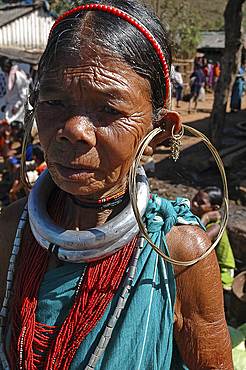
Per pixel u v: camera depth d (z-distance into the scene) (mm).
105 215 877
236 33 6875
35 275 883
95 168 707
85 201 868
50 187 967
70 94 685
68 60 675
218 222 3406
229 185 5840
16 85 7102
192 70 14648
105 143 695
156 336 834
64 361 829
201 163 6492
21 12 8852
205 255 829
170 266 853
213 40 17109
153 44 735
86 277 827
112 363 812
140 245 826
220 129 7418
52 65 696
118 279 827
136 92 708
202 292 848
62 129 683
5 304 961
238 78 11164
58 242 806
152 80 744
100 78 670
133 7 758
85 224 888
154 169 6352
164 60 760
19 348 853
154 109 781
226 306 3480
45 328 840
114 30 692
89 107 692
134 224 806
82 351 819
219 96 7273
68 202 938
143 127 748
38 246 913
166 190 5617
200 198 3377
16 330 899
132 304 817
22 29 8977
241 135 8516
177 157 883
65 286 835
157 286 839
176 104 12742
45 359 833
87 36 677
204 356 866
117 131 699
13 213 1021
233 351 1980
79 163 689
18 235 949
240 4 6715
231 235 4359
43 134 726
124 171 751
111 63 676
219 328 869
